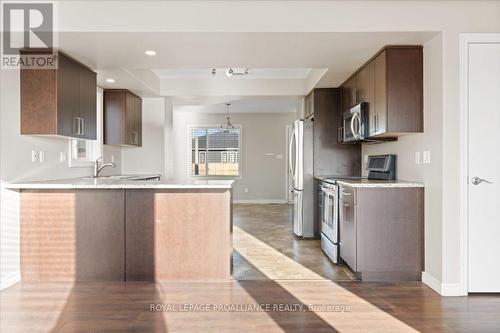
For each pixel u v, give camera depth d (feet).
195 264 10.79
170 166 22.02
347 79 15.48
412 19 9.67
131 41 10.23
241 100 22.97
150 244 10.77
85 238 10.74
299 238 16.93
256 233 18.16
